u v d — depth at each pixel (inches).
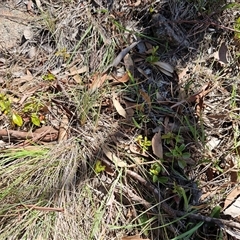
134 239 28.3
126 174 29.9
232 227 28.6
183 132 31.7
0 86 32.8
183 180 30.3
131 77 32.6
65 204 28.6
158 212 29.1
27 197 28.5
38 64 34.0
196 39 35.0
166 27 34.5
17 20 35.2
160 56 34.4
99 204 29.4
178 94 33.0
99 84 32.7
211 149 31.6
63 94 32.4
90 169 30.0
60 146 30.4
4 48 34.3
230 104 33.0
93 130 31.2
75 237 27.9
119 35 34.7
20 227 27.6
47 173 29.2
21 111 31.5
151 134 31.6
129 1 35.7
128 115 31.9
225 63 34.6
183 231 29.0
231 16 35.8
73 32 34.9
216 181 30.5
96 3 35.7
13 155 29.7
